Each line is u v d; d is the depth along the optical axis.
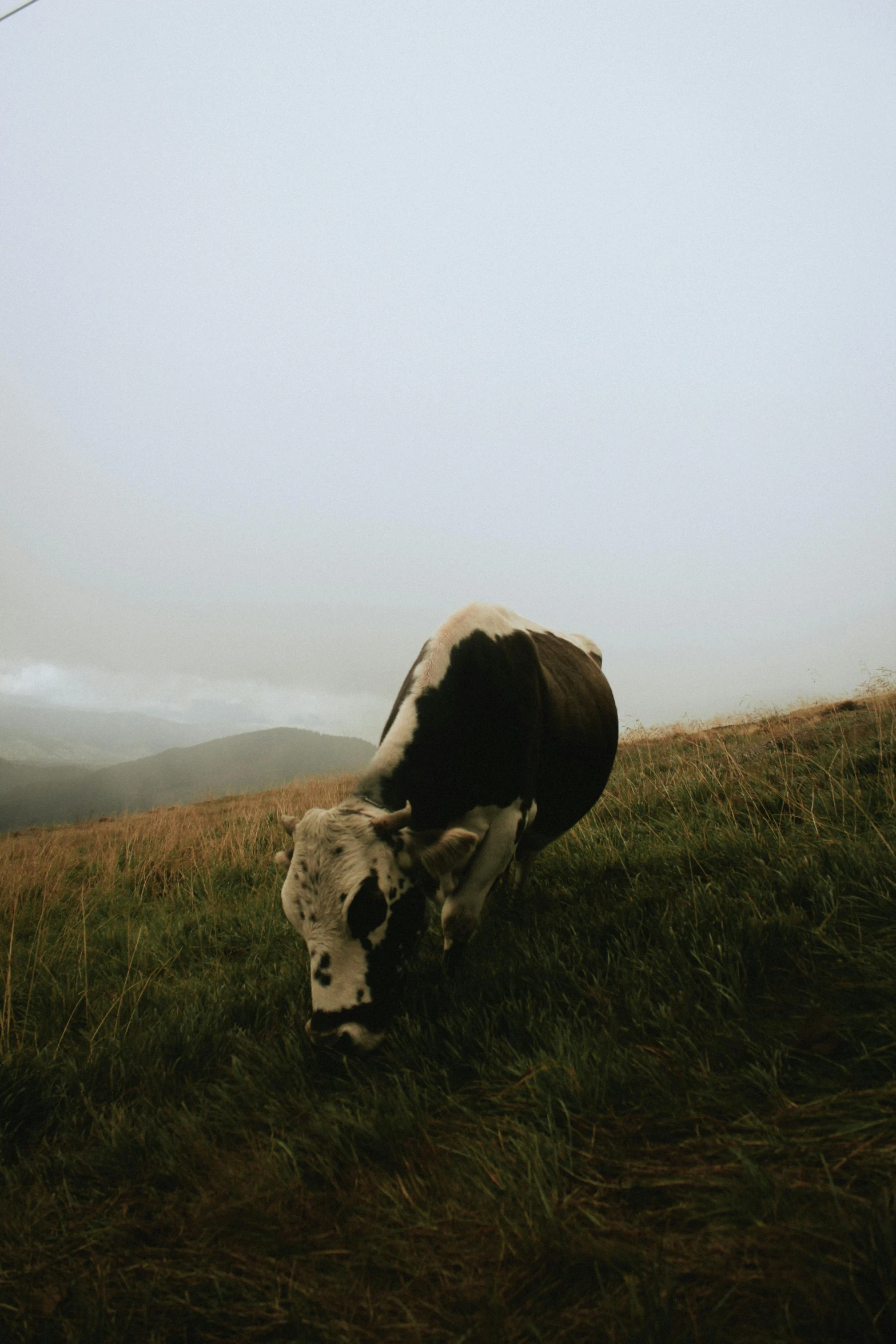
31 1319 2.08
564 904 4.47
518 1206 2.06
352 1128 2.65
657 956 3.24
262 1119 2.92
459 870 3.99
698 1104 2.32
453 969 3.82
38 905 7.43
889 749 5.34
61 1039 3.88
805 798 4.83
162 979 4.84
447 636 4.23
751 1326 1.57
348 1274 2.04
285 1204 2.39
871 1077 2.24
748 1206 1.86
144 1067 3.44
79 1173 2.80
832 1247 1.69
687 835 4.76
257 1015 3.88
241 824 10.63
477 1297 1.84
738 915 3.37
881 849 3.53
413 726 3.92
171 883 8.03
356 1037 3.11
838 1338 1.49
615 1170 2.16
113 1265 2.27
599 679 5.88
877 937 2.94
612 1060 2.58
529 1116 2.52
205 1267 2.18
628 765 8.41
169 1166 2.69
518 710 4.25
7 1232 2.49
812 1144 2.03
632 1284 1.68
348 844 3.31
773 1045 2.52
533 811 4.40
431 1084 2.88
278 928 5.33
